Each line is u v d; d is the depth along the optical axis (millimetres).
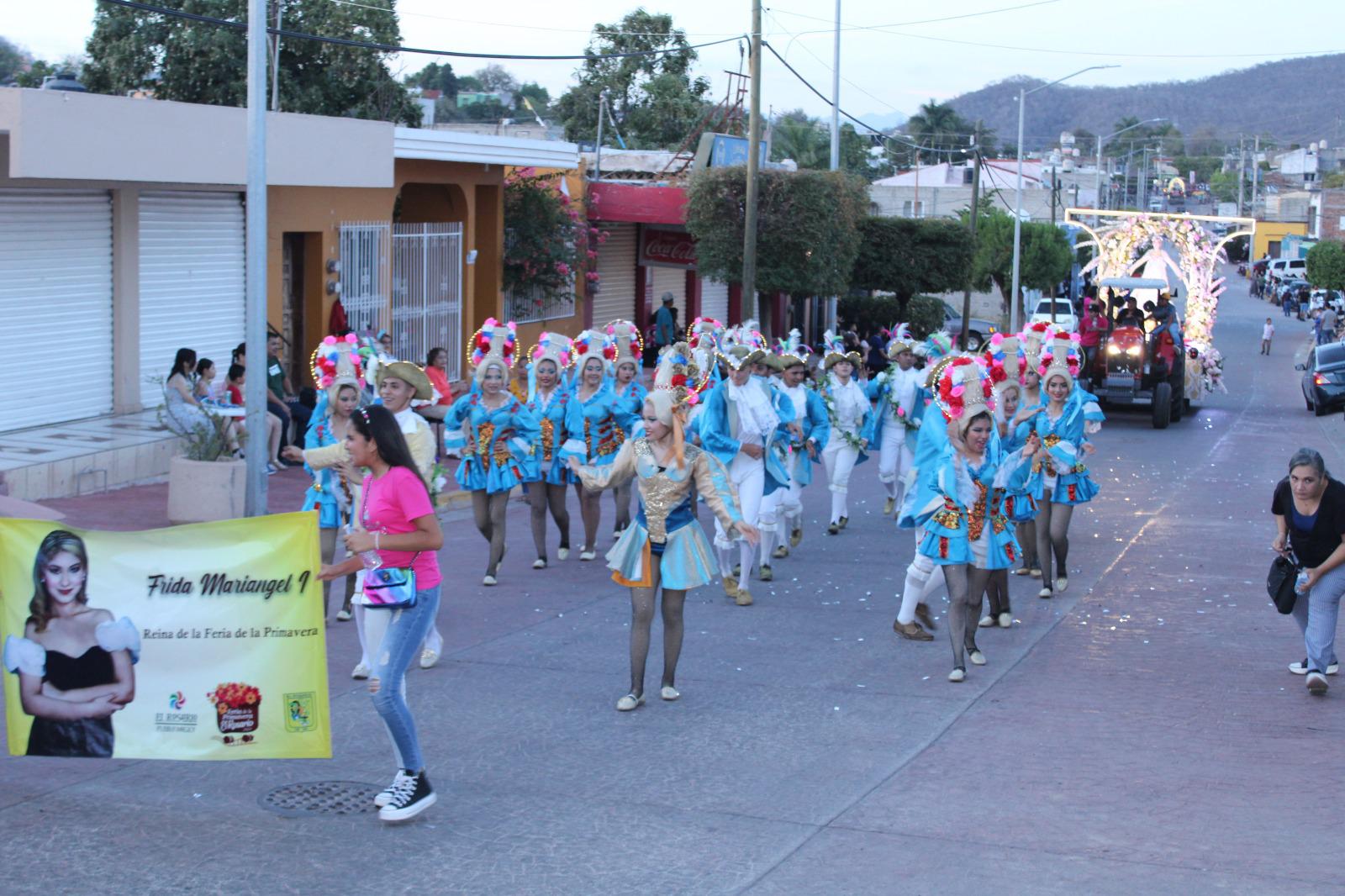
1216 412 32062
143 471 15102
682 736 7641
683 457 8078
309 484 16031
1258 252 115688
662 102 49844
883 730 7789
